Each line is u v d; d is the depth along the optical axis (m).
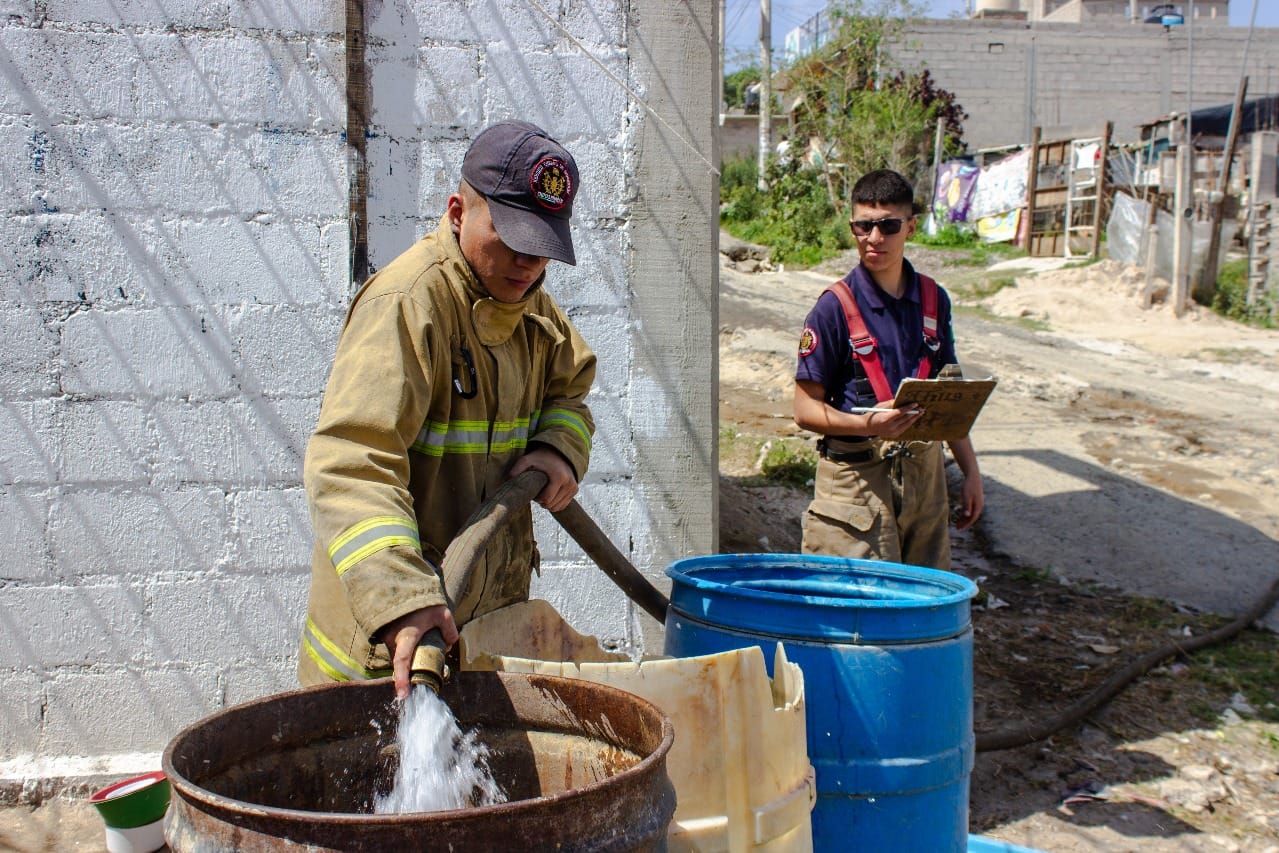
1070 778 3.73
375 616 1.65
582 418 2.31
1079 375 9.69
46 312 3.28
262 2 3.30
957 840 2.41
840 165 20.34
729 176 23.88
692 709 1.87
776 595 2.31
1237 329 13.20
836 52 21.34
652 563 3.53
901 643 2.29
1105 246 16.75
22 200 3.25
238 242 3.33
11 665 3.34
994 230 19.47
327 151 3.35
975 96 27.64
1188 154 13.88
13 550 3.32
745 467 6.55
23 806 3.28
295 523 3.41
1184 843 3.34
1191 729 4.10
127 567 3.36
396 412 1.82
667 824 1.53
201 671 3.40
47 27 3.23
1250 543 5.89
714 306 3.53
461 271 1.98
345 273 3.37
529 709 1.86
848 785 2.27
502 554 2.17
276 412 3.38
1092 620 5.08
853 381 3.43
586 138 3.45
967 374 9.46
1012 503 6.37
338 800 1.82
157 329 3.32
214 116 3.30
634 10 3.45
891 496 3.42
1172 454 7.30
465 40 3.38
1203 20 29.78
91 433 3.32
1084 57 27.77
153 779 3.06
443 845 1.30
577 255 3.47
